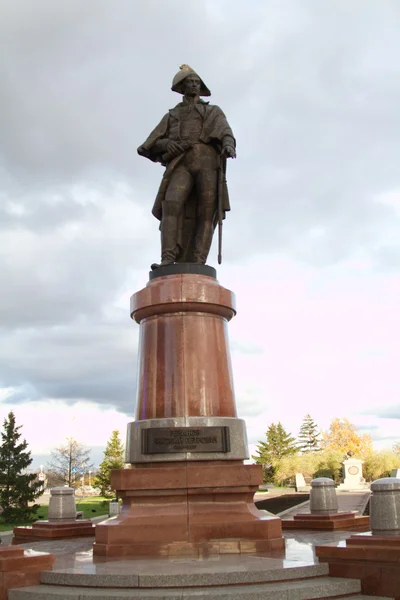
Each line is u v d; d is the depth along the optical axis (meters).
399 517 6.92
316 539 9.45
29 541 11.47
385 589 6.37
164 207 10.90
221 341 9.90
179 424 9.02
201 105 11.33
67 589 6.21
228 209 11.17
